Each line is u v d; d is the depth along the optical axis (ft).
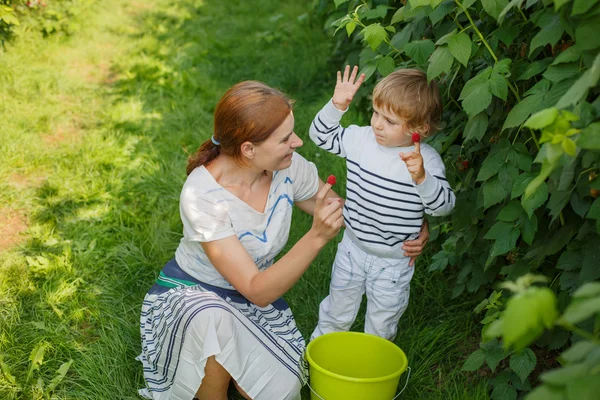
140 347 9.02
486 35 7.74
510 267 7.74
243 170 7.64
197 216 7.49
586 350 4.18
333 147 8.27
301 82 17.54
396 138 7.70
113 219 11.77
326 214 6.84
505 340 4.00
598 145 4.88
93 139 14.14
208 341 7.22
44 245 10.97
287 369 7.82
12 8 17.83
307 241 7.05
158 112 15.88
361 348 8.07
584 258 6.66
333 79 17.49
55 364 8.65
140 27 21.56
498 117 7.66
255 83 7.41
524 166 6.98
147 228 11.41
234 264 7.42
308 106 16.28
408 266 8.33
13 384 8.21
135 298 9.97
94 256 10.73
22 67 16.99
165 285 8.14
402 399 8.29
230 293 8.02
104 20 21.49
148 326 8.20
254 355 7.62
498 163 7.10
